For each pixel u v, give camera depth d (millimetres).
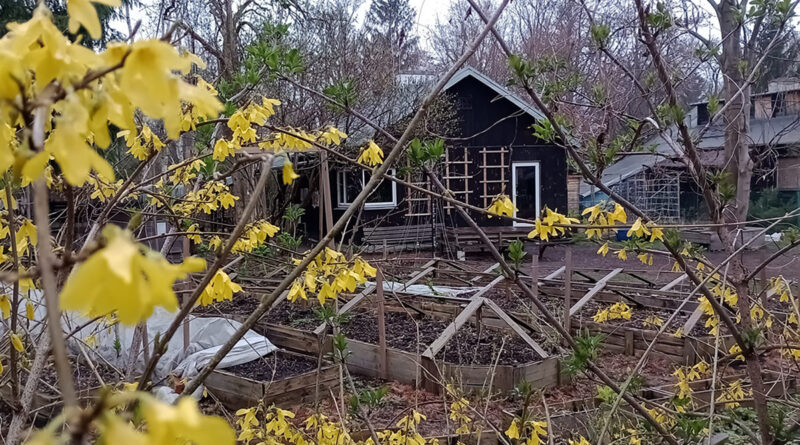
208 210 3312
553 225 2396
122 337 5598
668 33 4621
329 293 2400
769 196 17703
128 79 712
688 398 2893
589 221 2607
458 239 15016
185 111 2408
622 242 2719
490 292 9109
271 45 3277
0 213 2008
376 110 13938
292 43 12781
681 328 6117
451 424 4762
